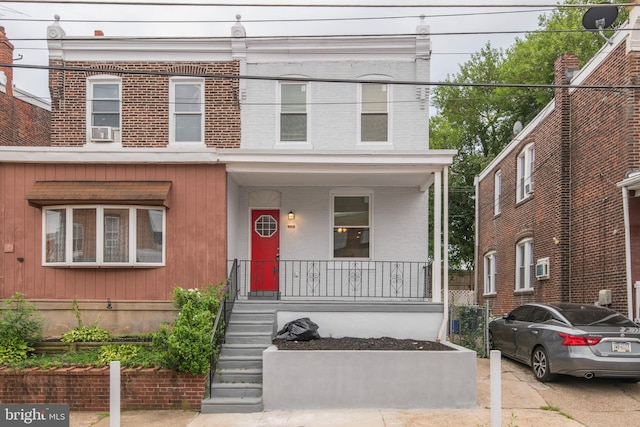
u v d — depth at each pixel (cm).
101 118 1380
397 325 1128
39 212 1157
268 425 795
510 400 892
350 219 1402
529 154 1823
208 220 1163
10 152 1148
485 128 3475
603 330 932
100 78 1374
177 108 1378
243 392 902
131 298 1147
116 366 690
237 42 1358
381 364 892
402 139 1366
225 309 1053
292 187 1392
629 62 1189
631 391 938
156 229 1163
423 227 1387
